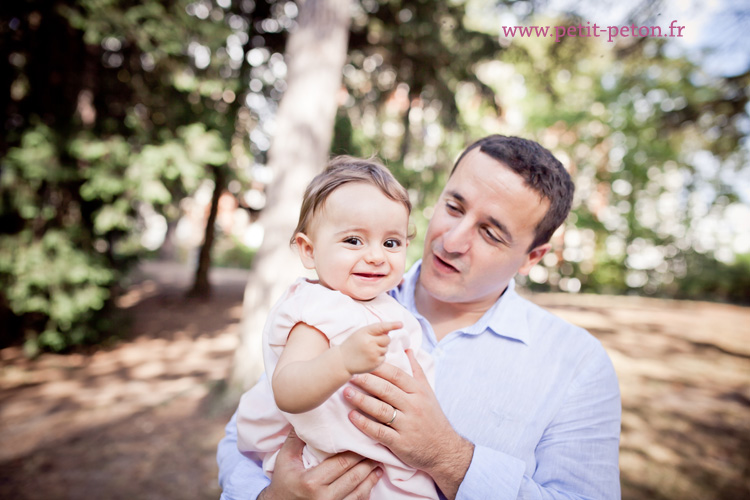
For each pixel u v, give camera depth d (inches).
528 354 53.6
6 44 259.9
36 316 291.4
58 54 274.7
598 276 641.6
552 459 50.1
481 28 316.8
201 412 196.4
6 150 271.3
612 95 491.8
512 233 51.2
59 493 139.7
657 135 319.3
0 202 261.7
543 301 455.8
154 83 291.7
